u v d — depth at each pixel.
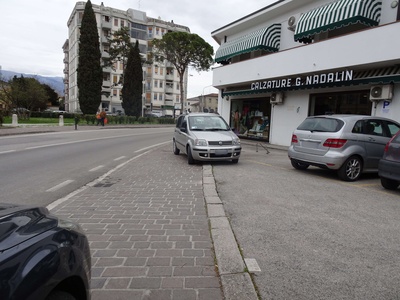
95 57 38.78
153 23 73.88
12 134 19.48
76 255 1.87
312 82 14.32
